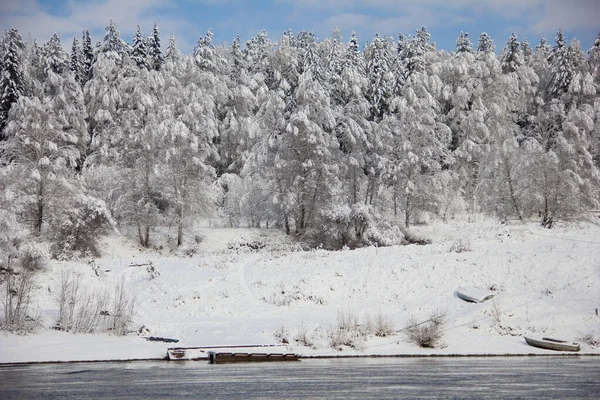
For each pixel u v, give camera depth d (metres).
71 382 18.80
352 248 46.81
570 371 21.08
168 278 33.78
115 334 25.22
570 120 53.09
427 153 50.41
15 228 32.78
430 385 18.97
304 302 30.36
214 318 28.28
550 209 47.59
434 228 50.03
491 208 51.94
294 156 50.81
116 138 50.69
